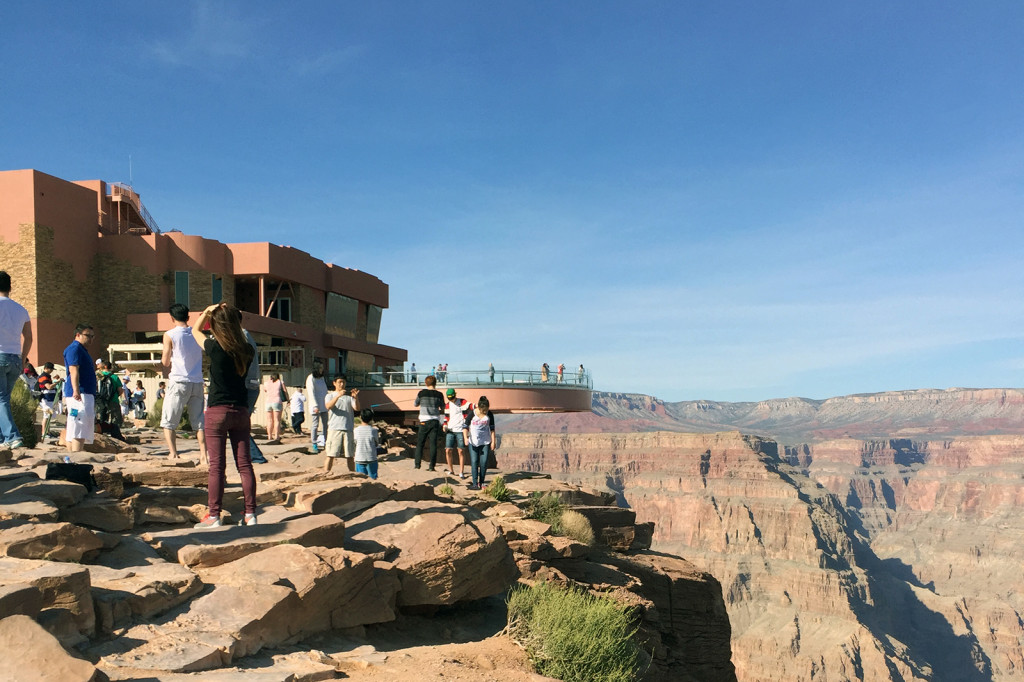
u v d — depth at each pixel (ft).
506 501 45.60
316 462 51.47
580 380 153.99
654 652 39.47
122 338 130.82
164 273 133.49
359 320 180.04
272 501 30.94
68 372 36.06
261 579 19.17
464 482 51.52
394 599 23.53
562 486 57.41
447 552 25.52
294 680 15.67
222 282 140.26
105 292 131.44
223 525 24.81
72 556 18.31
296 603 18.98
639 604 39.58
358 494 31.53
